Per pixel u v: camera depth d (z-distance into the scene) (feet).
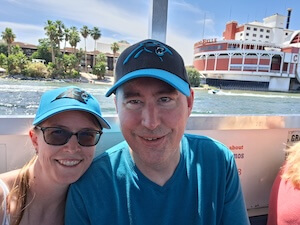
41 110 1.45
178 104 1.43
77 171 1.47
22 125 1.81
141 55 1.41
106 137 2.03
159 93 1.37
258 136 2.50
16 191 1.49
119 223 1.43
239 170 2.51
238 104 30.04
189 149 1.61
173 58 1.44
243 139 2.45
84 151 1.48
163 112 1.40
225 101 29.48
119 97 1.44
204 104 17.65
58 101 1.44
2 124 1.76
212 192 1.56
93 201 1.44
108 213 1.44
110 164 1.53
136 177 1.47
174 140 1.46
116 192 1.46
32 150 1.90
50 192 1.58
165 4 2.12
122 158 1.55
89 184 1.47
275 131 2.55
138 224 1.43
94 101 1.55
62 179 1.45
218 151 1.65
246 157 2.51
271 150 2.58
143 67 1.38
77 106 1.42
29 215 1.56
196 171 1.56
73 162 1.46
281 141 2.59
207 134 2.31
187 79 1.49
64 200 1.67
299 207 1.74
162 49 1.45
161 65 1.39
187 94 1.40
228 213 1.63
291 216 1.78
